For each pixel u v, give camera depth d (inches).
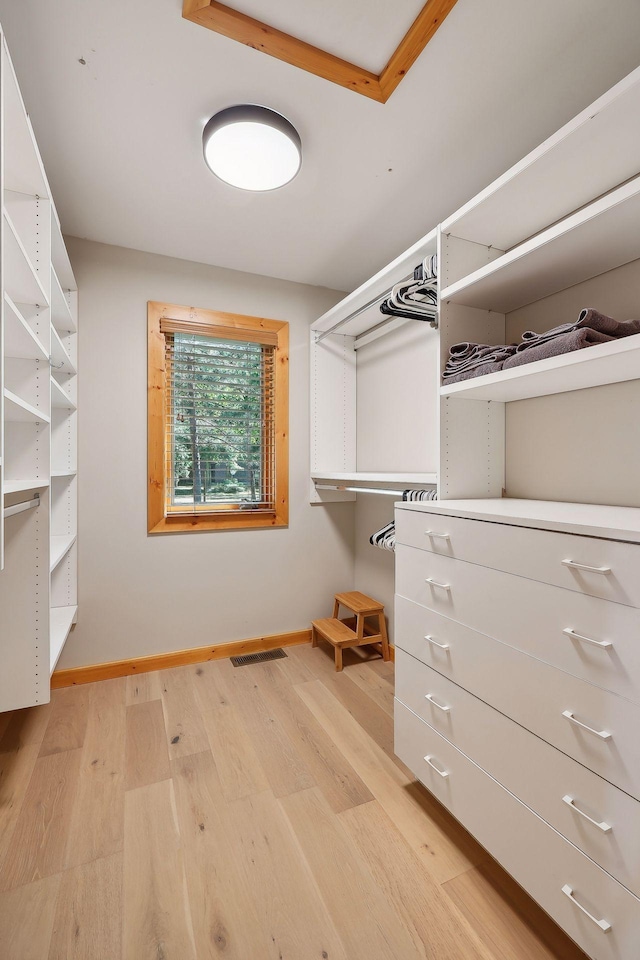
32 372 58.9
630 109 39.3
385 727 74.4
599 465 55.7
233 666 98.6
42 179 54.2
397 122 59.6
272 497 110.1
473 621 47.2
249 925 41.6
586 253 50.4
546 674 38.6
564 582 36.9
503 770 43.0
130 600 95.4
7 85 39.3
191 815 55.1
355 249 94.8
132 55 49.6
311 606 114.8
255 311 107.0
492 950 39.4
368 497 113.7
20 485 48.5
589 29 46.4
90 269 91.6
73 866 47.8
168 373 100.2
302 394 113.0
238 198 77.2
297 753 67.3
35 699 60.5
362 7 44.8
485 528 45.5
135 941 40.1
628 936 31.5
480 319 66.9
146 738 71.2
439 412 64.1
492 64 50.6
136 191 75.2
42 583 60.7
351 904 43.6
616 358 41.4
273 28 46.9
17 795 58.4
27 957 38.7
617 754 32.6
